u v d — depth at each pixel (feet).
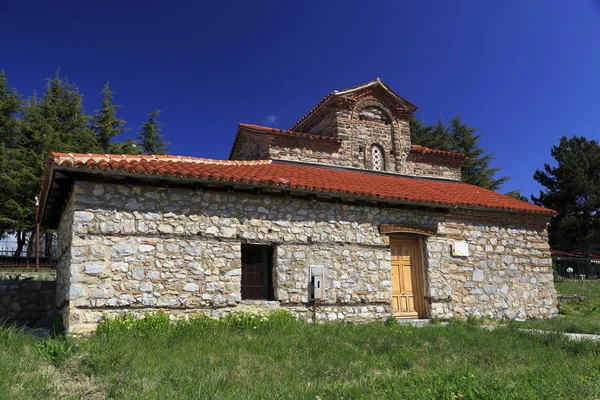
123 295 29.63
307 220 37.06
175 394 16.31
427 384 18.28
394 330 31.86
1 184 70.44
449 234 43.42
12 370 18.16
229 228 33.86
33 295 42.52
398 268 41.57
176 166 33.73
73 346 22.18
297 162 48.75
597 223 102.06
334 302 36.70
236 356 22.90
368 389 17.81
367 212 39.83
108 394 16.55
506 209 45.19
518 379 19.27
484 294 43.86
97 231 29.63
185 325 29.19
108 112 88.74
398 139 54.90
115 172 29.58
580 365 22.24
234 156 61.00
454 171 57.98
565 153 113.39
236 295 33.06
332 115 52.65
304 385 18.53
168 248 31.55
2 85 83.61
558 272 78.02
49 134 78.23
